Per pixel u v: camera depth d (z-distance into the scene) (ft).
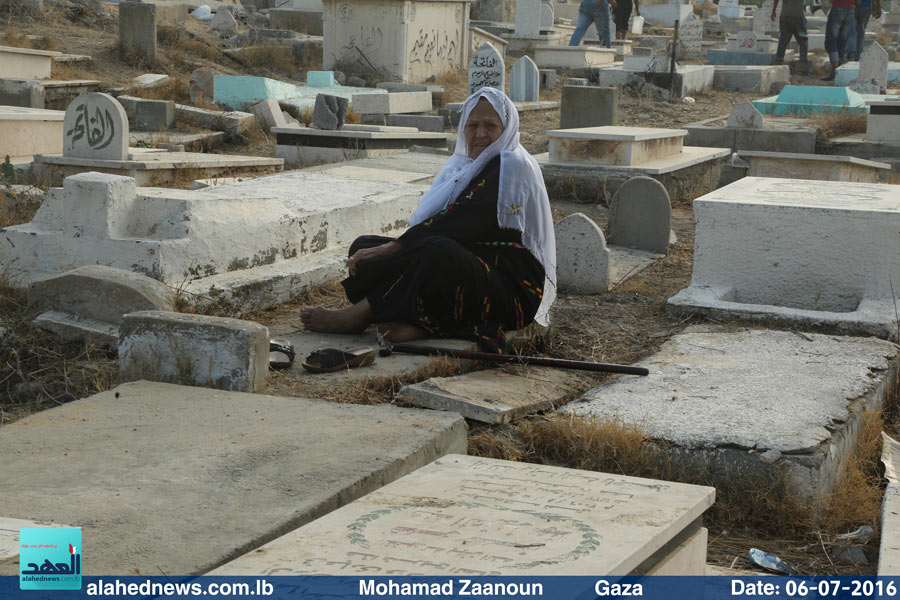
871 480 13.88
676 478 12.99
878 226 20.61
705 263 22.30
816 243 21.17
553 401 15.24
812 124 46.42
